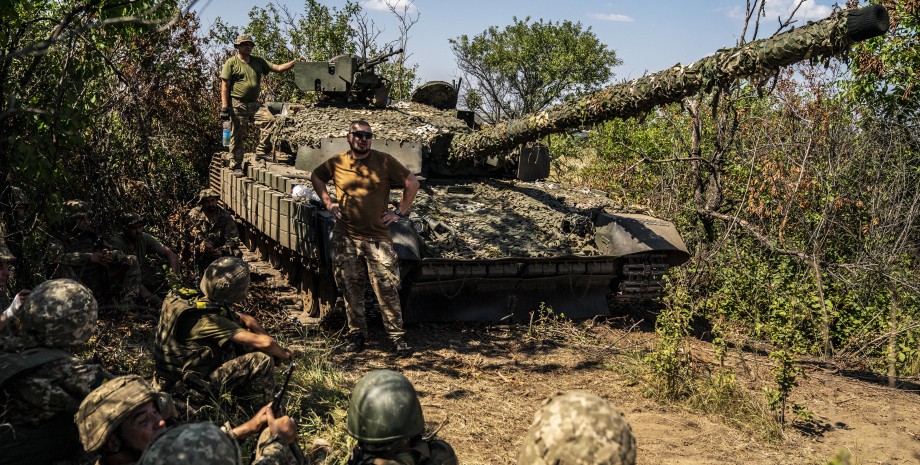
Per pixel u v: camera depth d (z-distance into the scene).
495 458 5.72
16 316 4.69
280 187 9.83
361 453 3.06
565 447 2.01
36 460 3.69
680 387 7.26
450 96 12.49
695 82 6.72
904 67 13.09
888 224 10.56
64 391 3.69
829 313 9.34
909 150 12.58
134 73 9.50
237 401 5.29
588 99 7.87
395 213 7.93
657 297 9.63
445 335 8.77
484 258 8.54
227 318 5.20
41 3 7.16
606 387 7.46
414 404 3.05
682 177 13.13
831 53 5.84
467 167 10.70
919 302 10.01
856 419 7.01
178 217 9.34
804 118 11.26
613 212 9.90
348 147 10.05
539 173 11.52
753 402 6.99
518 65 29.81
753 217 11.42
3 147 6.89
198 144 15.40
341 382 6.99
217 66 16.53
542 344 8.64
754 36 10.14
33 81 7.21
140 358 6.90
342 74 11.38
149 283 8.41
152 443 2.36
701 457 5.95
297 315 9.05
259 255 11.91
